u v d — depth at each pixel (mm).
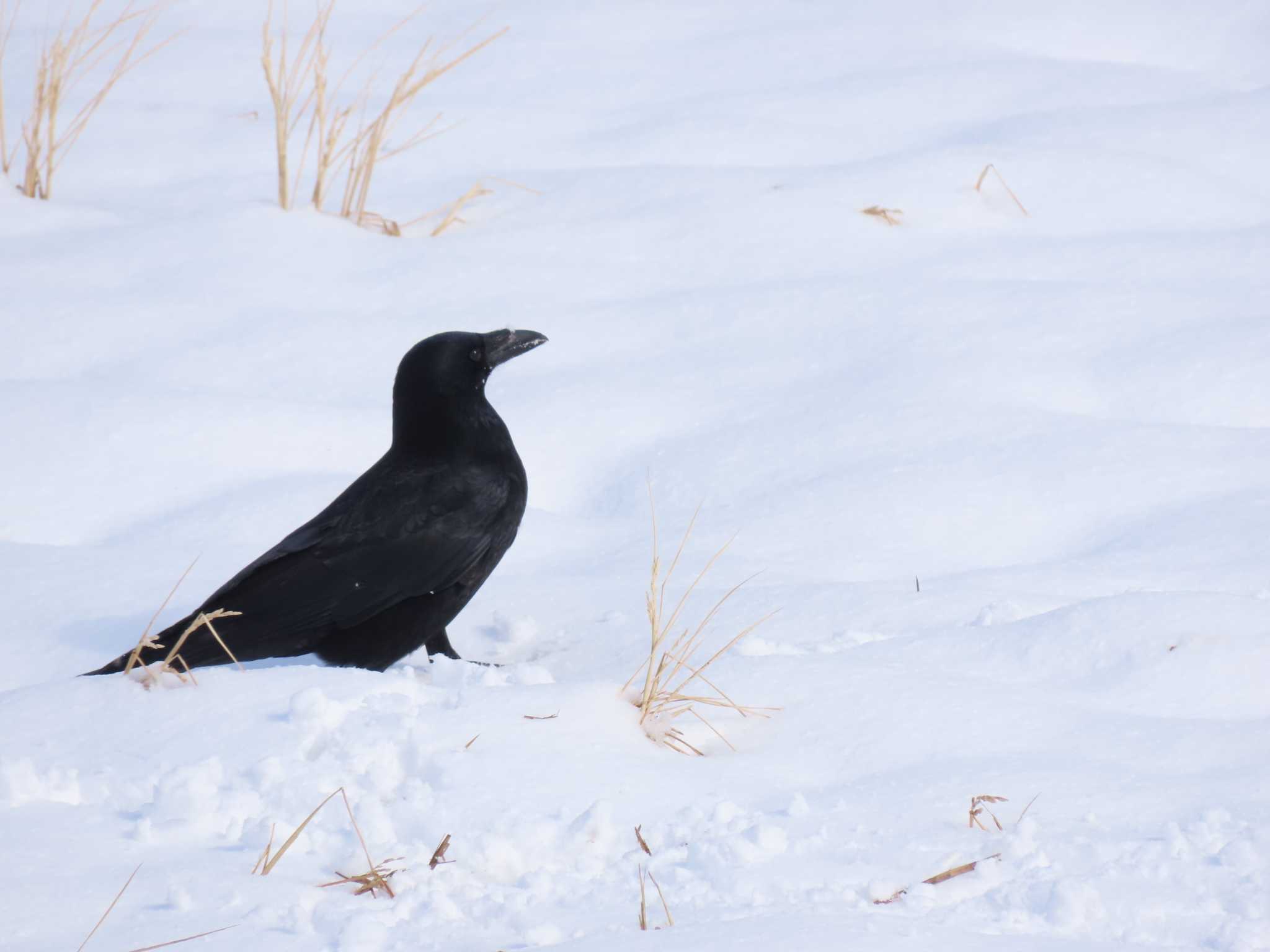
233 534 16016
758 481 17359
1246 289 21516
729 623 13461
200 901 7707
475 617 14398
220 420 18219
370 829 8578
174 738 9930
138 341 21000
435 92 33344
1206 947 7227
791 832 8656
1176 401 18469
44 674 12875
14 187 26594
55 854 8289
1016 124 29609
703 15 38281
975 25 36844
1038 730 10250
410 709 10125
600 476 18203
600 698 10523
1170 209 25766
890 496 16453
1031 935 7297
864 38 35906
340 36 37719
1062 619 12125
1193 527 15133
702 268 23672
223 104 32688
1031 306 21141
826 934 6977
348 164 28766
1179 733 10086
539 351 20906
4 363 20453
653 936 7027
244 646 12875
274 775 9156
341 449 18094
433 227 25719
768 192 25984
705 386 19766
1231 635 11617
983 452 17250
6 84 32875
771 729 10555
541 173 28094
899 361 19734
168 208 26453
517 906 7723
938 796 9156
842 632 13070
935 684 11078
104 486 17078
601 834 8547
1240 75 34438
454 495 13625
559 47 36219
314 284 23109
